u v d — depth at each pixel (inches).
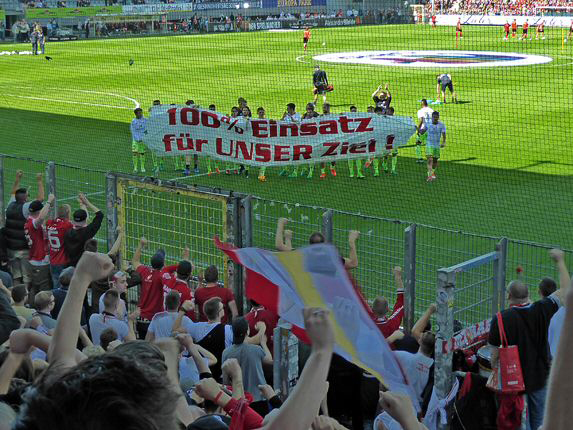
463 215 670.5
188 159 851.4
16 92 1414.9
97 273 98.7
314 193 757.3
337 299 92.1
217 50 2044.8
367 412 335.0
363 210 693.3
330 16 2716.5
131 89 1428.4
